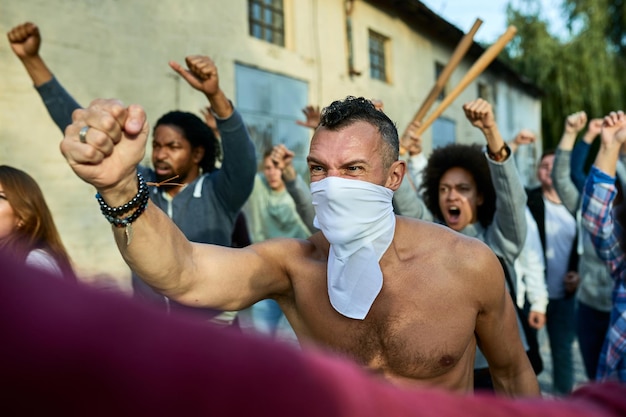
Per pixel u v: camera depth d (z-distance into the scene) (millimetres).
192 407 360
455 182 2922
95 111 1104
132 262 1339
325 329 1660
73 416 338
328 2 7980
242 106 6316
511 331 1812
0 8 4117
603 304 3695
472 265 1650
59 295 355
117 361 349
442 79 3658
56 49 4473
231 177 2730
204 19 5824
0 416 331
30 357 331
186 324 392
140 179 1287
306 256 1744
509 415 522
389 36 9719
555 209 4238
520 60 18547
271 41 7035
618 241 2602
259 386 380
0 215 2146
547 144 20203
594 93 17641
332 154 1561
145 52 5207
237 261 1587
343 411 407
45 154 4387
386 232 1618
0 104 4121
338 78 8172
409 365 1605
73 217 4570
